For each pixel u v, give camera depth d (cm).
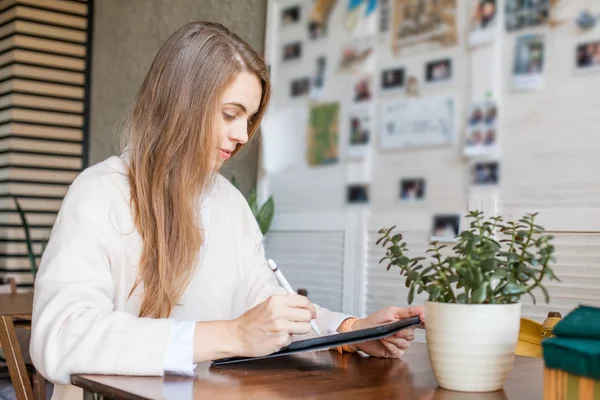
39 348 120
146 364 115
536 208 239
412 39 280
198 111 138
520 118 246
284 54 330
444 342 110
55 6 476
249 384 113
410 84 279
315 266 312
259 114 153
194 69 138
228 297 155
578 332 95
